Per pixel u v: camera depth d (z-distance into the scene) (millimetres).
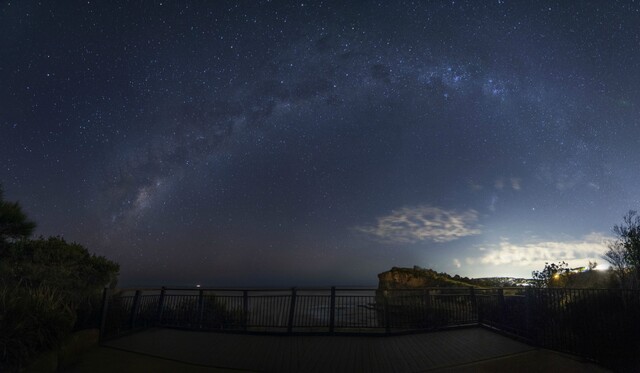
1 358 6887
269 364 8328
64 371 7652
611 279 12961
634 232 13344
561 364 7793
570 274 19000
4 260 13086
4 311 7574
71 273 14234
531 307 10172
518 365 7809
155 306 13547
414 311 12523
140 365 8117
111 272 16562
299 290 12711
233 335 11883
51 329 8062
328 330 12438
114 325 11602
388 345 10312
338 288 12742
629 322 7812
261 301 12773
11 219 13969
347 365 8234
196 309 13242
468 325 12719
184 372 7625
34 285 12367
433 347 9844
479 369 7617
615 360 7602
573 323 8711
